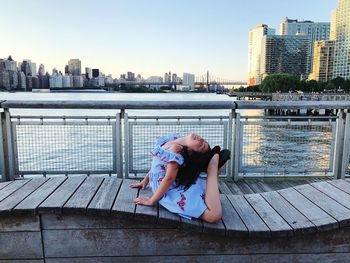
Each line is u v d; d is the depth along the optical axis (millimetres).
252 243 2510
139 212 2441
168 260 2529
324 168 4559
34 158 4207
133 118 4184
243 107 4191
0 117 4086
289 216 2645
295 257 2539
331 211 2672
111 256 2525
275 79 103062
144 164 4270
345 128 4434
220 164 2703
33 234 2498
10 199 2643
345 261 2564
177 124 4242
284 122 4402
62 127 4164
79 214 2459
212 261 2535
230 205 2891
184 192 2539
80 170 4250
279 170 4512
